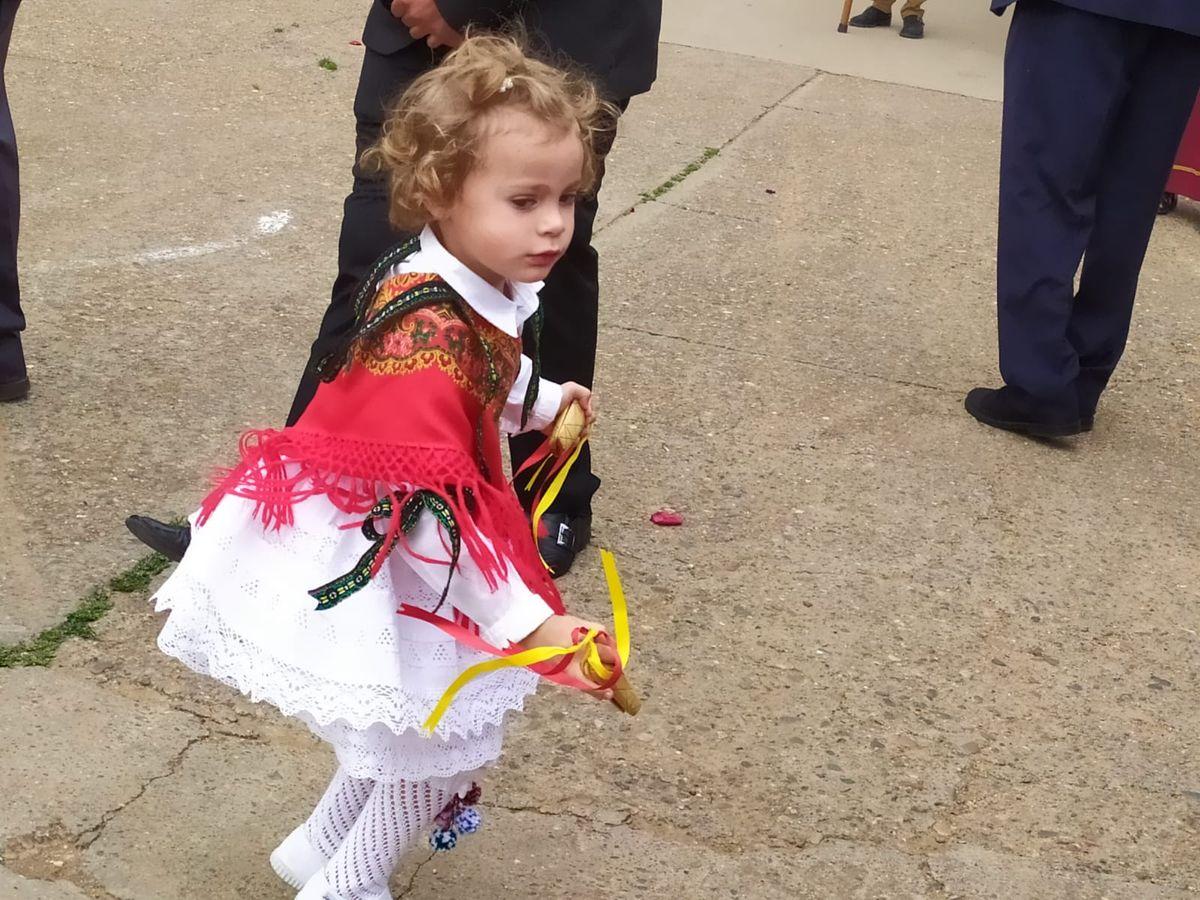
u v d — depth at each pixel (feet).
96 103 21.50
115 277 16.05
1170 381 16.92
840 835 9.29
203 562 7.23
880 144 24.59
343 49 25.91
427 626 7.11
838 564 12.35
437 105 6.79
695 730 10.10
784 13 33.42
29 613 10.41
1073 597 12.29
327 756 9.47
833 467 13.97
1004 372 14.83
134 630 10.38
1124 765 10.25
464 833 7.96
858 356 16.57
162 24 25.85
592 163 7.36
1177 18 13.42
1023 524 13.37
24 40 23.84
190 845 8.61
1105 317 14.79
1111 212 14.42
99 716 9.52
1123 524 13.60
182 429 13.11
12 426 12.76
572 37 10.44
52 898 8.11
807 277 18.66
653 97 25.54
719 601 11.63
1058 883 9.06
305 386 10.25
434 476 6.62
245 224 18.02
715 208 20.68
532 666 6.88
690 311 17.17
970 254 20.18
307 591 6.94
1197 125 21.98
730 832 9.21
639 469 13.50
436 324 6.81
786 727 10.24
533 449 11.34
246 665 7.04
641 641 11.01
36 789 8.84
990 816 9.60
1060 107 13.84
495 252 6.88
